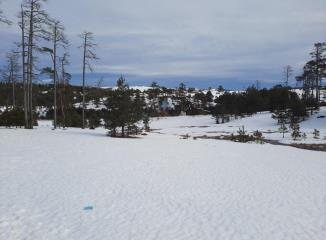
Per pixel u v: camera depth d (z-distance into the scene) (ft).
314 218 30.17
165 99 386.73
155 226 26.86
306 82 278.67
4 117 110.11
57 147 64.08
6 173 40.83
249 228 27.22
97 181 39.83
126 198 33.83
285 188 41.09
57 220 27.04
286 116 217.56
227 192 38.06
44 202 31.14
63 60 132.46
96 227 26.03
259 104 287.48
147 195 35.29
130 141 84.28
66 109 167.73
